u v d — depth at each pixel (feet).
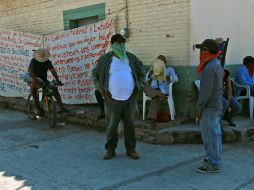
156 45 26.07
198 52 24.58
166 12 25.17
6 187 15.53
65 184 15.75
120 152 20.21
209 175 16.55
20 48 35.45
